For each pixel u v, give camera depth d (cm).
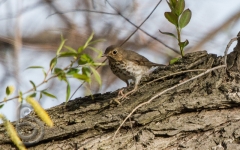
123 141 1030
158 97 1099
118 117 1059
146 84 1158
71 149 1039
